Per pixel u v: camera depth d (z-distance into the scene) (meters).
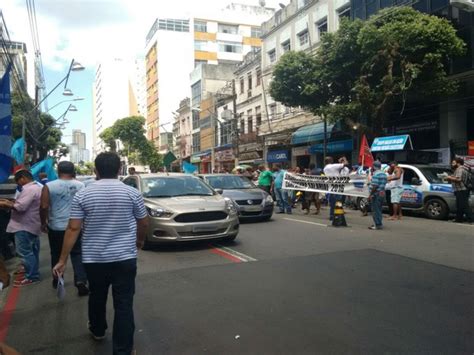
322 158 26.91
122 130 61.81
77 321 4.98
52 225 5.98
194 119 51.47
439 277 6.17
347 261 7.27
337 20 25.09
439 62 16.16
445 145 18.97
